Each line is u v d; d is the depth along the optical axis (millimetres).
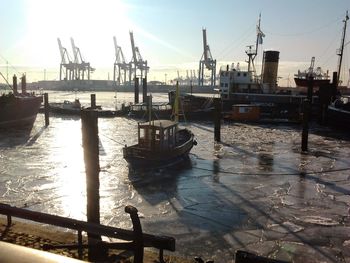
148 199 20562
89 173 12016
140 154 27016
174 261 8570
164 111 64688
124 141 41781
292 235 15672
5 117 49625
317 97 65688
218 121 42406
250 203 20078
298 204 19969
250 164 30266
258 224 16938
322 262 13289
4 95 50031
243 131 51438
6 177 24922
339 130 53062
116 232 7445
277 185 23938
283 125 58688
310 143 41750
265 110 66500
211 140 43156
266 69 73000
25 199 20266
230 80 71812
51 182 23844
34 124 57812
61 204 19547
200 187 23141
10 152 34344
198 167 28766
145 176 25516
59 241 9305
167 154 27656
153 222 17047
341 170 28453
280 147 38812
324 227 16609
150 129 27438
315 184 24328
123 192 21781
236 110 62750
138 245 7062
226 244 14727
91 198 12141
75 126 55562
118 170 27203
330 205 19859
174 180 24703
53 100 134375
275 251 14156
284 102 66625
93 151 11922
